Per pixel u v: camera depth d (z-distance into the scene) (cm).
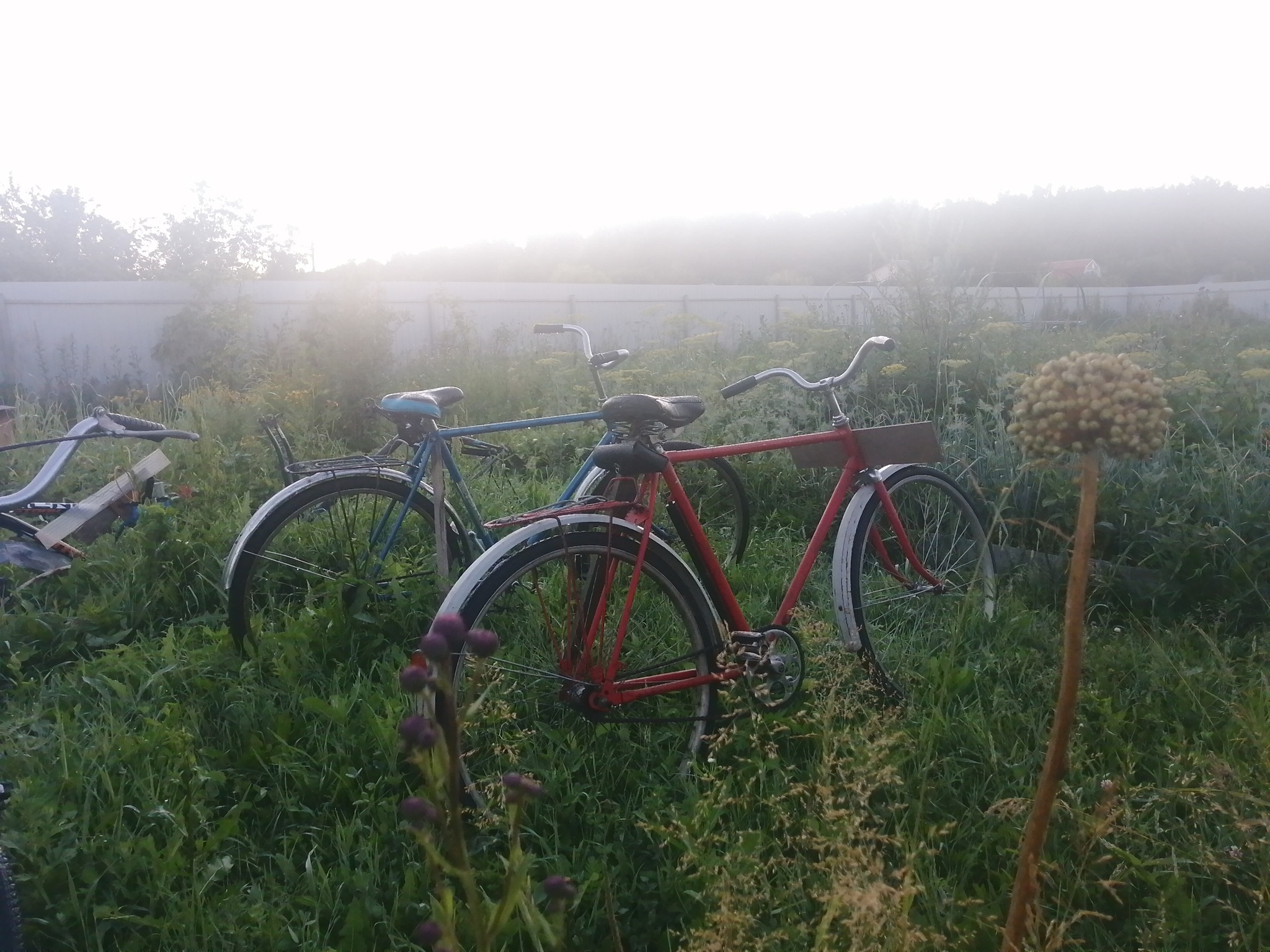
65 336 1234
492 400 885
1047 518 423
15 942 181
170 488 486
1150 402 128
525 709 271
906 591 347
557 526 252
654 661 270
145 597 363
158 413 750
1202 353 852
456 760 110
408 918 208
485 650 112
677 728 274
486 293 1492
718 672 271
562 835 238
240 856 230
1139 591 372
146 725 270
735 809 239
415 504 347
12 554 324
